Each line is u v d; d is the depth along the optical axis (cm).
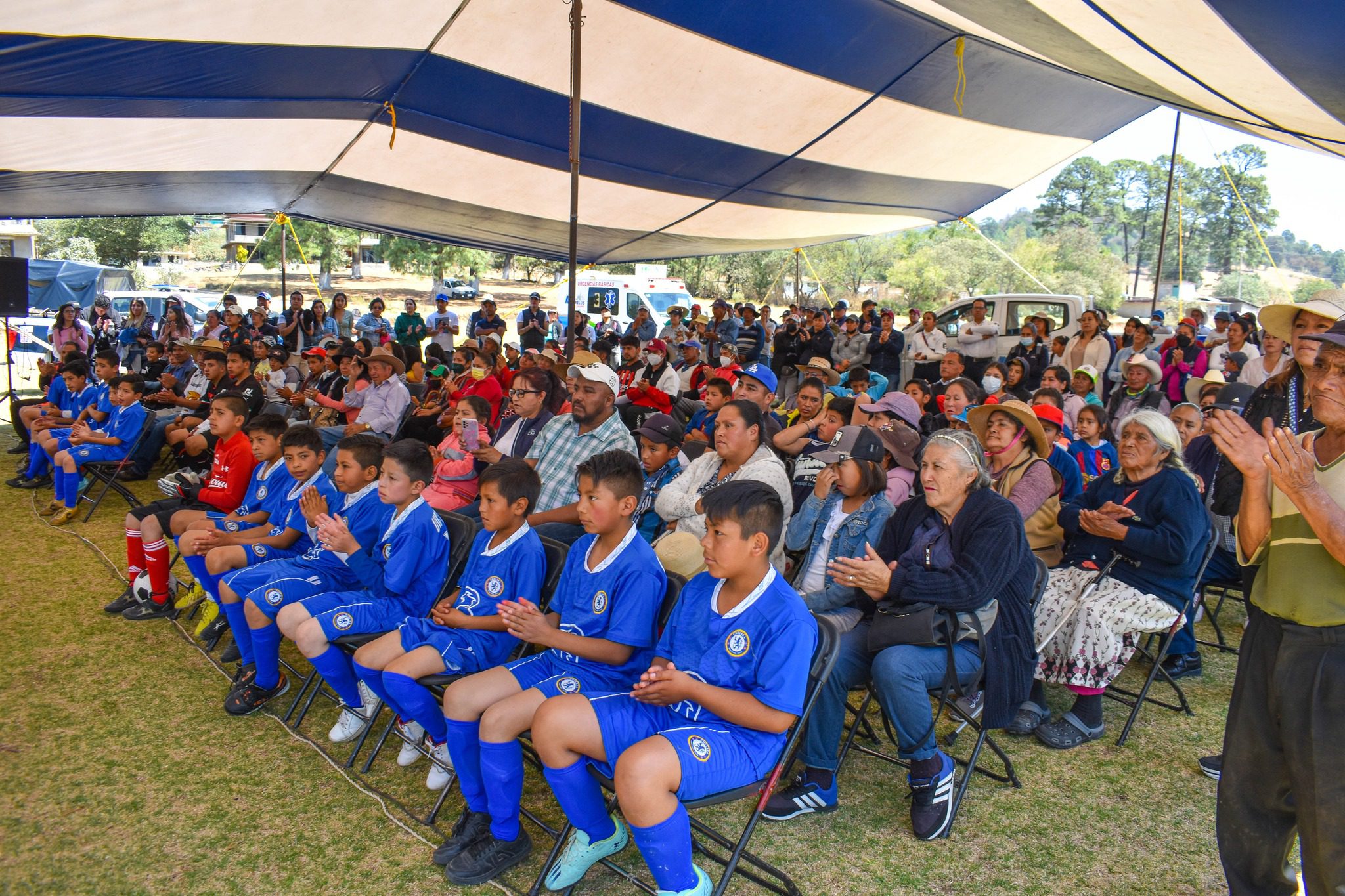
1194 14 390
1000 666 291
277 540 396
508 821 261
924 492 320
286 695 377
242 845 275
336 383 801
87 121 658
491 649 301
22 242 2258
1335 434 212
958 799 291
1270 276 4772
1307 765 205
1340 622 202
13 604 464
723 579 241
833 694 293
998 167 965
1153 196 4966
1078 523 374
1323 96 455
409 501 338
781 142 846
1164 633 404
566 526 406
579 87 602
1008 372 715
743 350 1251
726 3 603
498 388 704
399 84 725
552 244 1290
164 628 442
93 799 297
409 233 1261
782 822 296
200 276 3681
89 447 623
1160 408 698
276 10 536
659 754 216
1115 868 271
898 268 4275
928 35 648
